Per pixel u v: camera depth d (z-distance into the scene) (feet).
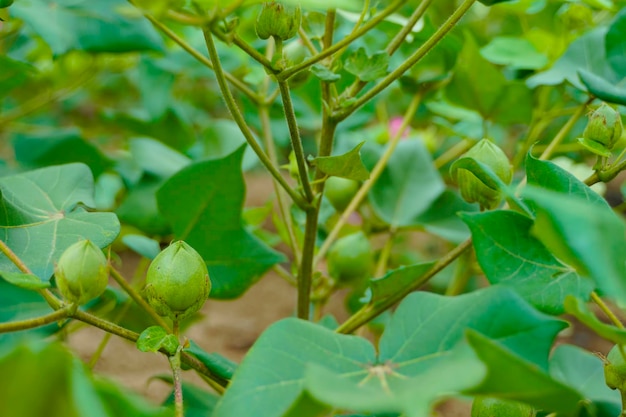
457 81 3.80
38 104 4.75
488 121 3.88
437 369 2.45
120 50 3.67
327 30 3.27
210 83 6.52
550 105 4.17
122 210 3.76
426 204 3.96
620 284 2.46
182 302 2.81
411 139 4.18
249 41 3.98
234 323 5.34
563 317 5.43
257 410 2.58
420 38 3.80
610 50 3.37
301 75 3.62
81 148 4.09
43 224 2.99
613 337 2.57
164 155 3.95
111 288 3.30
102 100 6.57
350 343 2.70
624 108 3.66
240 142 4.03
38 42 4.47
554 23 4.07
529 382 2.42
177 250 2.81
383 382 2.61
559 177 2.85
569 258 2.60
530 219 2.85
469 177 3.05
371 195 4.00
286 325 2.69
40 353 2.27
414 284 3.17
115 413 2.33
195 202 3.34
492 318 2.65
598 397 3.27
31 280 2.71
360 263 3.69
